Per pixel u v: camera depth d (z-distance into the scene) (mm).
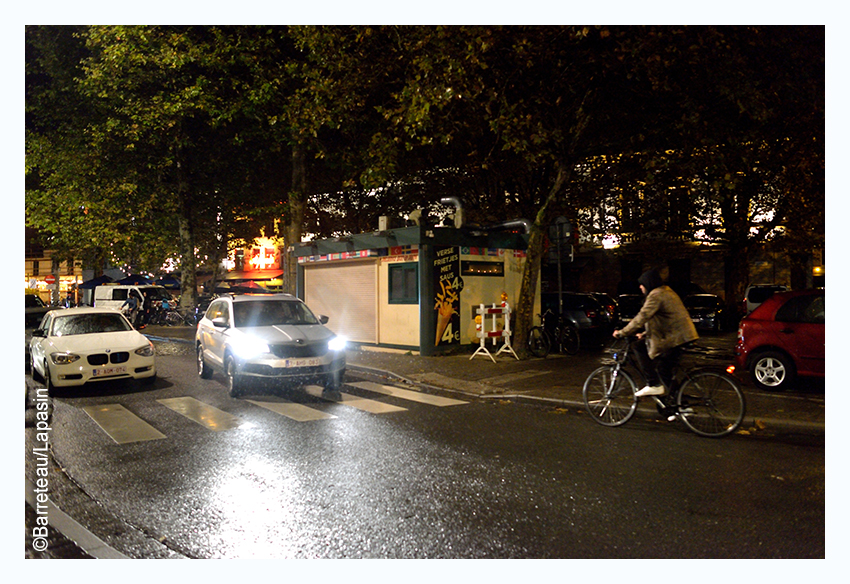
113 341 10320
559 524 4391
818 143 15664
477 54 11484
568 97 13141
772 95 11641
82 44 24500
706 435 6945
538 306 16703
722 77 11117
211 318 11539
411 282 14922
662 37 11008
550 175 18828
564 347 14797
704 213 24625
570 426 7547
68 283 52406
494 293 15594
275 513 4652
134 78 22000
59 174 24766
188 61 20906
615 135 13680
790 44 11547
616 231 26406
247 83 21344
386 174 13906
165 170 25688
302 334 9906
